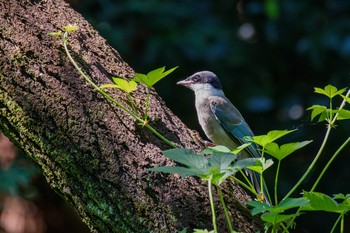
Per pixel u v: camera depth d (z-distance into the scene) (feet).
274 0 62.08
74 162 23.38
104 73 25.98
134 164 23.09
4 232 60.54
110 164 23.08
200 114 40.98
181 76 66.54
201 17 68.69
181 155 19.56
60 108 23.98
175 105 66.28
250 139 21.62
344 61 68.18
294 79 70.64
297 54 69.51
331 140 65.87
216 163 19.53
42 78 24.56
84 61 25.68
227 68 68.13
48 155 23.91
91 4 66.59
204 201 22.85
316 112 23.31
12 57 24.93
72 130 23.66
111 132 23.65
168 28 66.28
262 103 68.13
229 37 68.08
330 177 66.44
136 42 66.59
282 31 69.31
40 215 61.87
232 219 22.90
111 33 64.80
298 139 66.59
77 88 24.50
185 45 66.03
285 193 64.39
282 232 23.04
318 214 66.08
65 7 27.76
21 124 24.27
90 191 23.09
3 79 24.67
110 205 22.80
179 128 26.11
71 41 26.09
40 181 61.77
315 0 69.62
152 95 26.50
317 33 67.36
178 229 22.13
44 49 25.30
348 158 66.03
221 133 40.32
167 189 22.68
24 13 26.25
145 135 24.18
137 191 22.66
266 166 21.15
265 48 69.87
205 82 41.29
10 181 54.90
